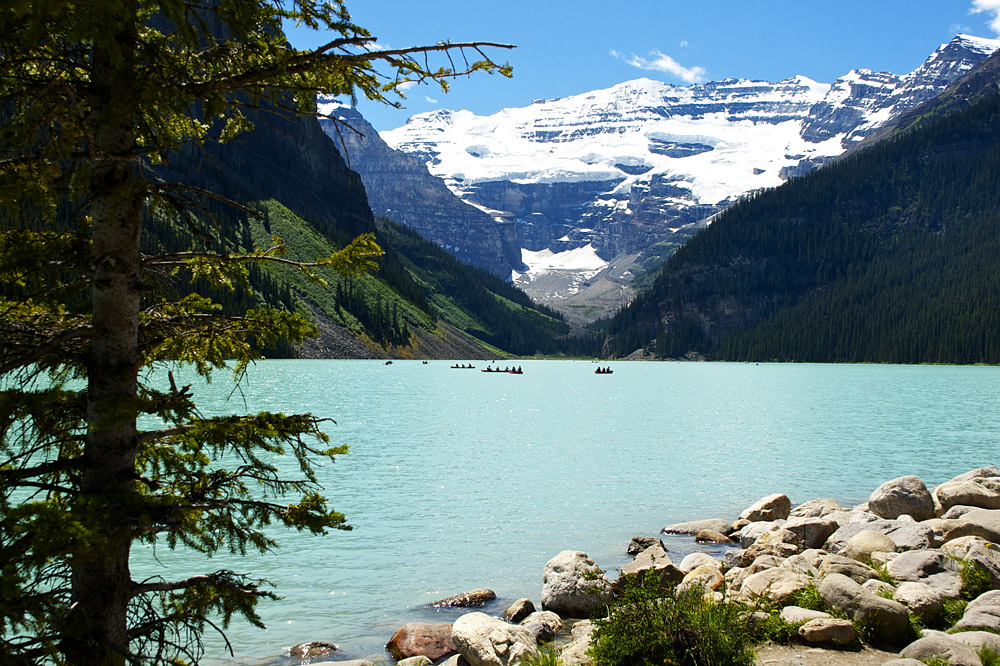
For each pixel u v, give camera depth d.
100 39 5.07
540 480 30.28
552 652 10.39
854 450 41.19
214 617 14.33
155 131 6.18
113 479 5.99
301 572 17.34
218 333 6.67
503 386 110.25
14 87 5.55
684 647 9.12
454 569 17.81
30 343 5.91
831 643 10.23
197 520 6.47
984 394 95.75
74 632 5.52
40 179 5.47
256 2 5.85
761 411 69.12
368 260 6.61
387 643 13.23
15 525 5.06
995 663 9.16
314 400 69.06
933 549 14.36
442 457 36.25
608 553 19.61
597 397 89.88
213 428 6.37
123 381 6.11
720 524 22.25
